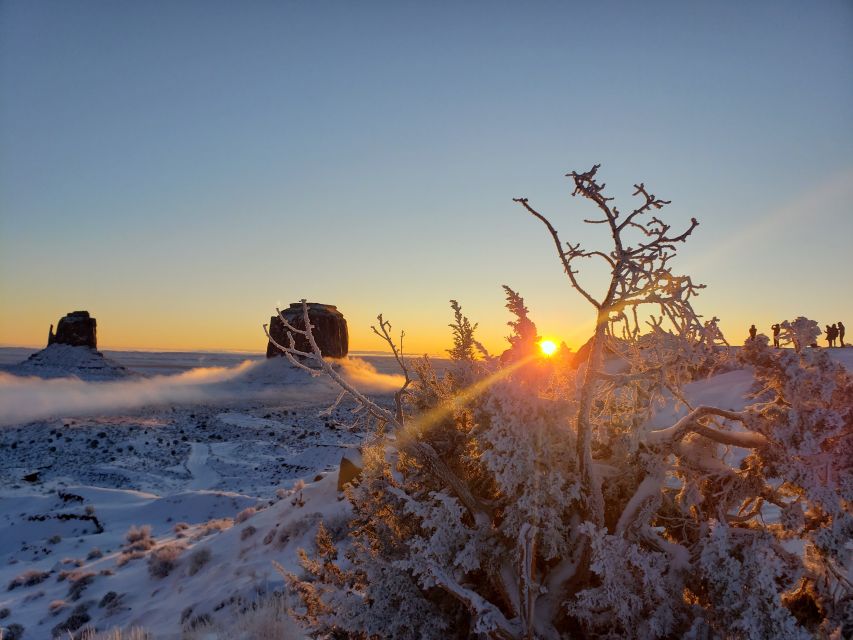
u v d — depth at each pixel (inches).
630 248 108.5
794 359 116.1
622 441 123.0
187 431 4087.1
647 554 116.0
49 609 706.2
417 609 132.3
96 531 1549.0
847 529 109.4
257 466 2888.8
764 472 119.8
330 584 152.6
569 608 115.4
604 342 124.4
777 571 111.9
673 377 123.0
